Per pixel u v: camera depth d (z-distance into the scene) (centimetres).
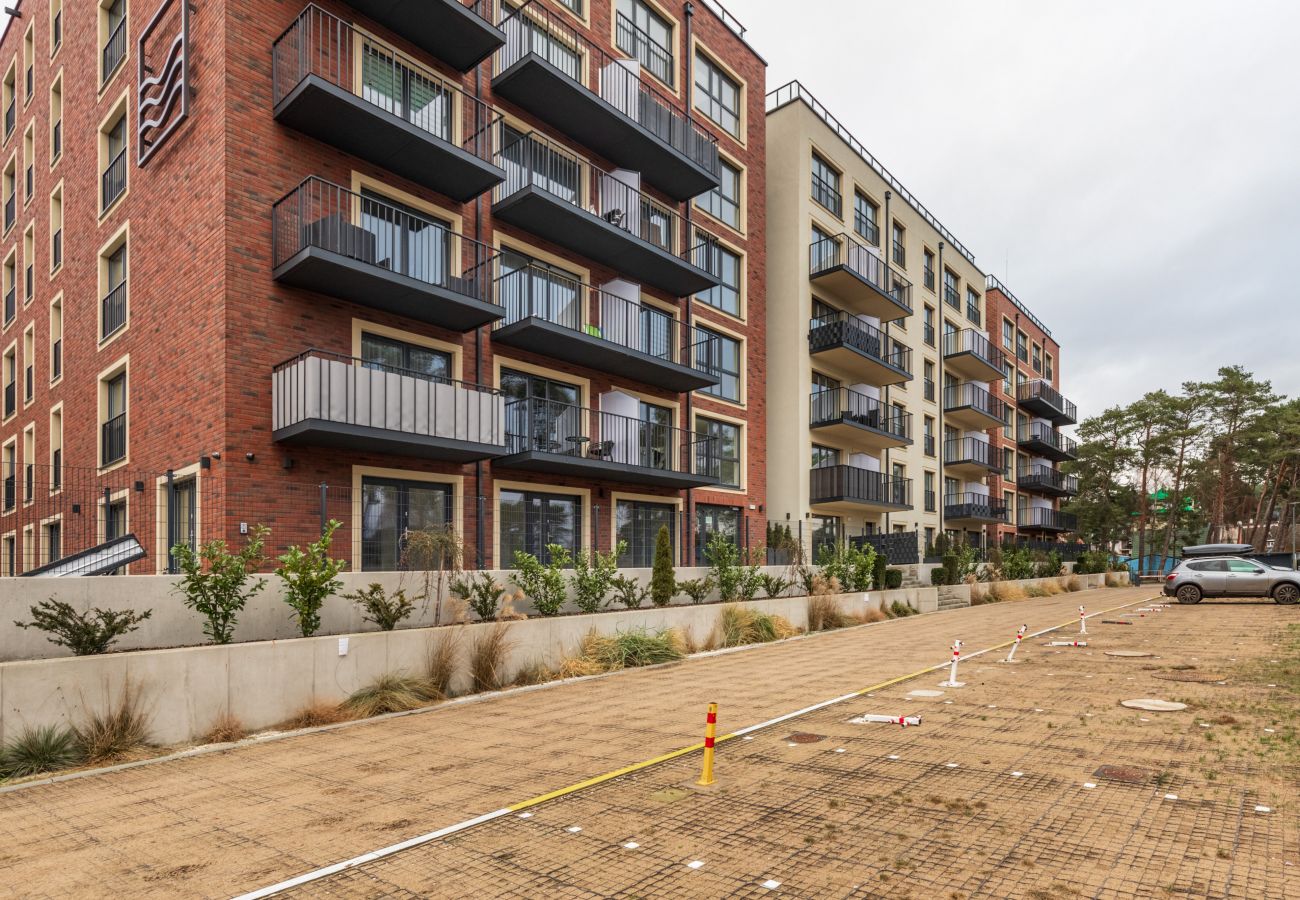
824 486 2572
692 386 2102
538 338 1664
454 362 1584
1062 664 1180
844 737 752
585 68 1938
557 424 1811
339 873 458
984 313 4344
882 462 3077
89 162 1755
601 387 1933
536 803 575
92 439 1658
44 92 2081
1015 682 1034
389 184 1482
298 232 1281
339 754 758
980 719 812
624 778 635
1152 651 1290
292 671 905
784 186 2681
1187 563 2403
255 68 1285
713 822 524
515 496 1694
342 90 1255
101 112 1700
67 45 1925
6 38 2417
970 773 617
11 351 2292
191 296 1303
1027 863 441
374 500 1387
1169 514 5422
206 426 1237
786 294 2641
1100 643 1434
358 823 545
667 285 2120
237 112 1256
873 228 3161
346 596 1043
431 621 1192
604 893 419
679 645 1420
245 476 1206
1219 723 756
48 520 1611
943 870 436
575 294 1869
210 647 840
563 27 1889
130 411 1491
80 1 1845
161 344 1387
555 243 1847
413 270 1529
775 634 1675
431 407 1352
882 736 750
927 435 3581
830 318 2814
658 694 1033
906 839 483
